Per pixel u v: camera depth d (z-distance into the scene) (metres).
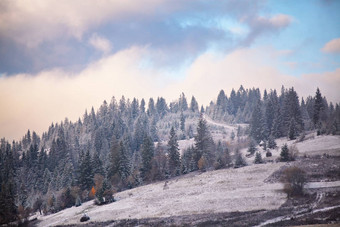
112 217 79.25
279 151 121.00
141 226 67.50
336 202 62.91
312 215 57.62
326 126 133.50
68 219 86.44
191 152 137.62
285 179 78.19
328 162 90.50
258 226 56.47
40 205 118.44
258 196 75.69
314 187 74.00
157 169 126.19
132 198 96.50
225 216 65.81
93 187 118.75
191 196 86.31
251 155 129.00
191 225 63.25
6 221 99.75
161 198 90.00
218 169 114.25
